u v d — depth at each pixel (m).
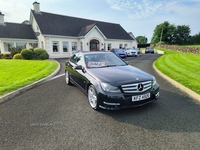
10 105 4.19
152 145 2.46
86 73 4.35
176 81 6.31
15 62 12.25
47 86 6.18
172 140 2.58
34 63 11.88
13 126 3.09
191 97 4.64
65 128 3.00
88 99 4.27
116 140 2.61
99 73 4.02
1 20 22.67
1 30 21.77
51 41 21.92
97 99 3.61
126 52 22.70
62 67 11.73
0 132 2.88
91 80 3.92
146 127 3.00
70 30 24.80
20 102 4.41
